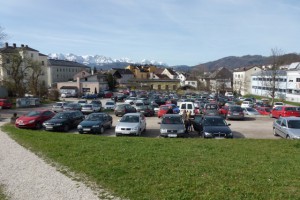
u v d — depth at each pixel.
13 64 60.38
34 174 9.59
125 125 19.52
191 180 8.43
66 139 15.38
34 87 63.47
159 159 10.69
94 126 20.64
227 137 17.12
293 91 69.94
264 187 7.77
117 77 121.56
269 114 35.69
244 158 10.80
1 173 9.78
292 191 7.48
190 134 20.30
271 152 11.98
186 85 111.69
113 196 7.68
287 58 100.62
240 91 97.31
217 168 9.45
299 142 13.95
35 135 16.92
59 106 39.00
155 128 24.02
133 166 9.91
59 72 111.56
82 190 8.15
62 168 10.10
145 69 148.38
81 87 85.81
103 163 10.39
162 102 50.34
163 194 7.57
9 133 17.75
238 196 7.25
